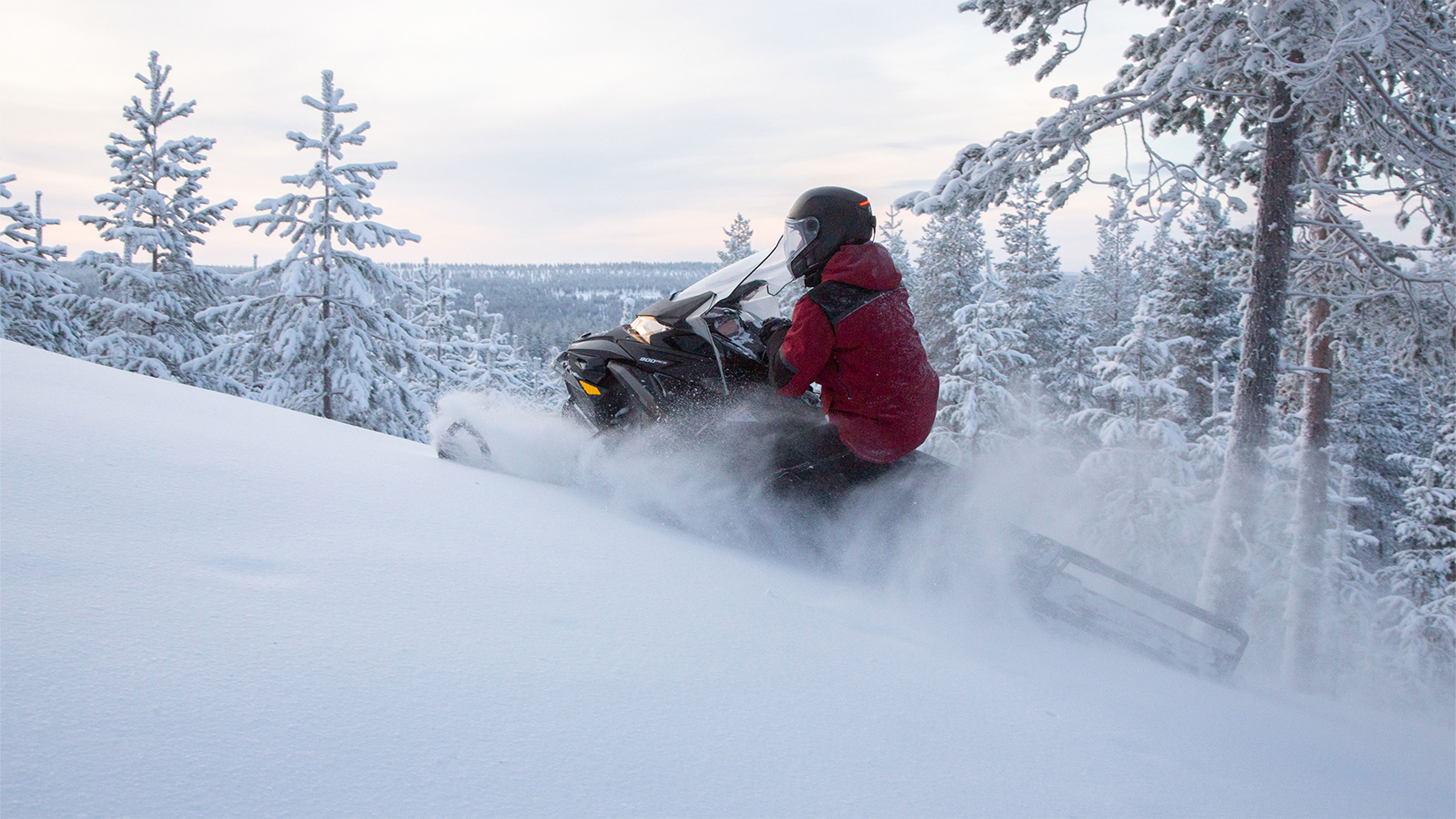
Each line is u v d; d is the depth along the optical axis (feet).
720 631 6.81
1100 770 5.41
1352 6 21.88
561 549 8.52
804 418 12.23
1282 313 28.02
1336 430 79.30
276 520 7.50
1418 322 30.58
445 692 4.79
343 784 3.74
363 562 6.78
